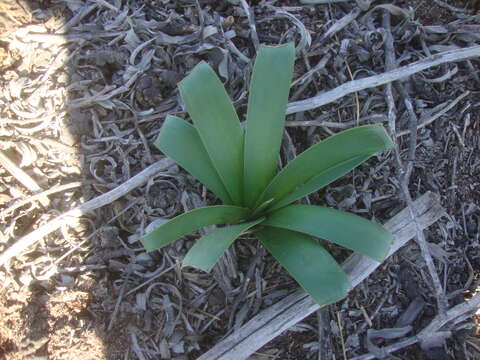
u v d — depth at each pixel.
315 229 0.39
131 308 0.48
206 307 0.48
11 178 0.50
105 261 0.49
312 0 0.54
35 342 0.45
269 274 0.49
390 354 0.47
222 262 0.48
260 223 0.43
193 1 0.53
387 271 0.49
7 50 0.52
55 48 0.52
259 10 0.54
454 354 0.48
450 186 0.52
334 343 0.48
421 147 0.52
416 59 0.54
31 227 0.49
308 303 0.45
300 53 0.51
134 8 0.53
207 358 0.45
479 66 0.54
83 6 0.53
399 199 0.50
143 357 0.47
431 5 0.55
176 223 0.37
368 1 0.52
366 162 0.51
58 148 0.50
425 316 0.49
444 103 0.53
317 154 0.41
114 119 0.51
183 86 0.40
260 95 0.40
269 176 0.43
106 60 0.52
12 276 0.48
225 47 0.52
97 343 0.46
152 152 0.51
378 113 0.52
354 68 0.53
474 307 0.47
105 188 0.50
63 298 0.47
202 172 0.43
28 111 0.51
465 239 0.51
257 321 0.45
